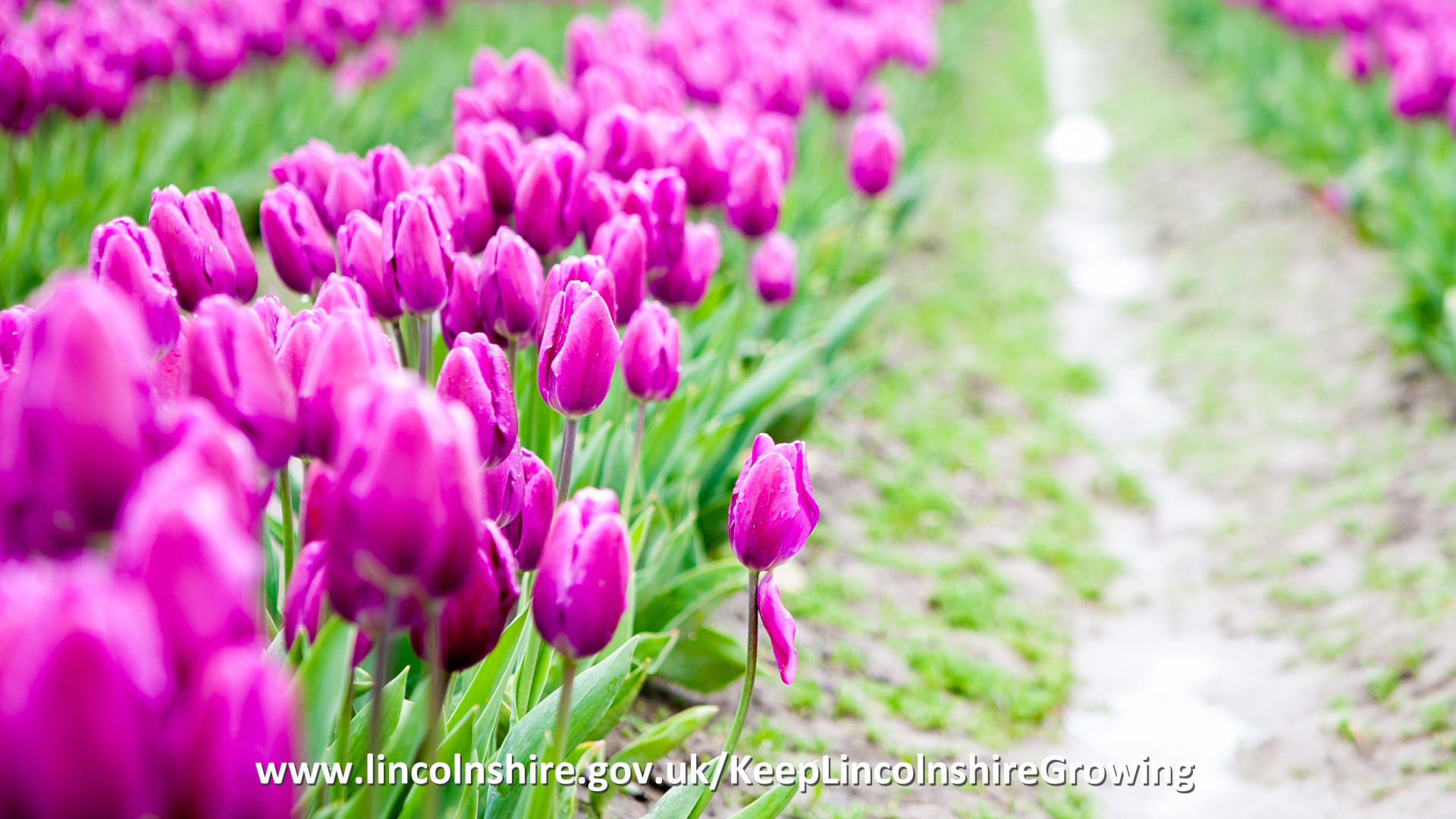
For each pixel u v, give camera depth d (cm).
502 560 146
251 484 117
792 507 176
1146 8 1798
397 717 178
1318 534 504
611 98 395
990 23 1714
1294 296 746
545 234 268
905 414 579
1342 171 865
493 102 387
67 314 102
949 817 319
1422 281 606
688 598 307
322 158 279
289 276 248
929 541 482
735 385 420
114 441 104
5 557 112
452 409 122
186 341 150
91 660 84
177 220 201
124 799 88
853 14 852
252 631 100
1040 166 1093
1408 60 746
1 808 86
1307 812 346
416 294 213
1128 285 841
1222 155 1042
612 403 311
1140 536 532
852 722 353
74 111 497
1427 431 558
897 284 733
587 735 203
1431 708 374
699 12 682
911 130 920
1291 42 1138
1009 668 409
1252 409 630
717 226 474
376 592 134
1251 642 444
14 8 614
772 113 555
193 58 611
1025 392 638
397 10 852
